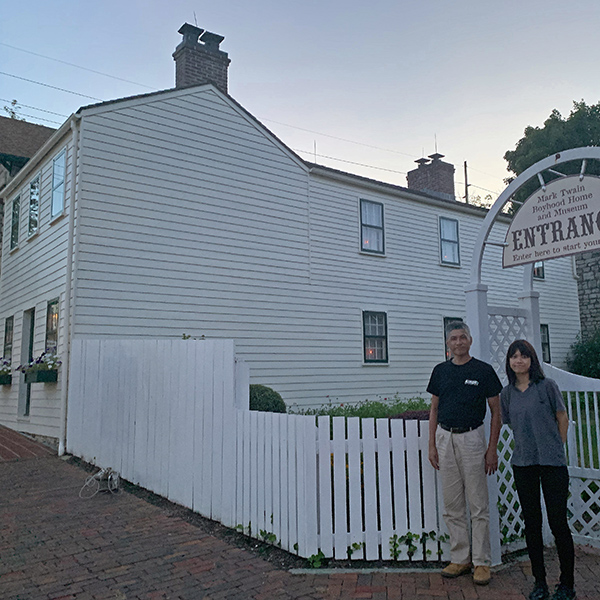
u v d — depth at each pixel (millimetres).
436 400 4121
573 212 4453
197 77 12148
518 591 3641
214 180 11117
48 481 7055
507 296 17578
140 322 9727
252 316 11305
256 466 4828
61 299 9461
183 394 5980
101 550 4492
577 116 22531
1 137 15820
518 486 3688
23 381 11469
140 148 10172
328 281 12844
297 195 12570
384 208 14461
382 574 3947
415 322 14703
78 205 9305
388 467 4262
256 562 4211
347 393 12812
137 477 6754
